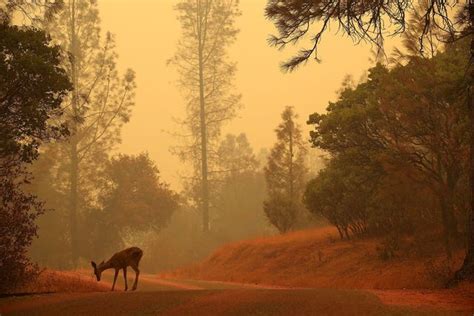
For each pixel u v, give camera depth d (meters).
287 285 40.50
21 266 24.50
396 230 41.75
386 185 38.31
